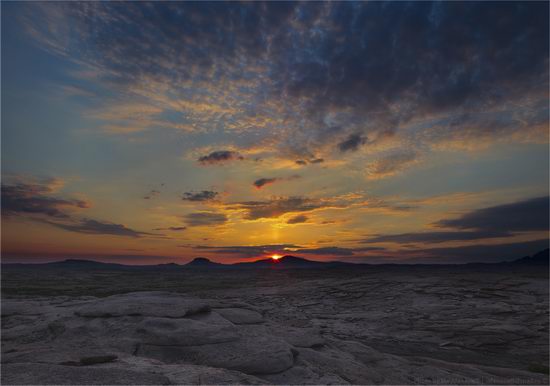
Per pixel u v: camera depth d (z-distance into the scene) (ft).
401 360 46.55
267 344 37.17
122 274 445.37
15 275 329.93
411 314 91.45
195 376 24.94
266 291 171.63
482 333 71.77
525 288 116.98
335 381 32.78
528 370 50.83
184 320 41.45
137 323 41.86
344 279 176.04
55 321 46.80
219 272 535.19
